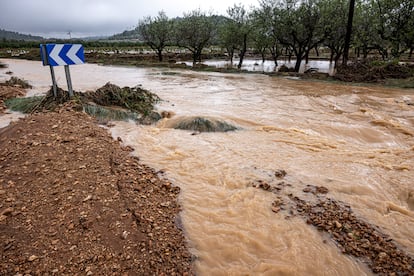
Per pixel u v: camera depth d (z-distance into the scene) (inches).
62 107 337.7
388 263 133.3
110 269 118.3
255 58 2167.8
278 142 295.3
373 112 423.5
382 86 692.1
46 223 141.7
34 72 1004.6
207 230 154.0
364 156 263.9
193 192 191.8
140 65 1370.6
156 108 411.2
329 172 227.1
